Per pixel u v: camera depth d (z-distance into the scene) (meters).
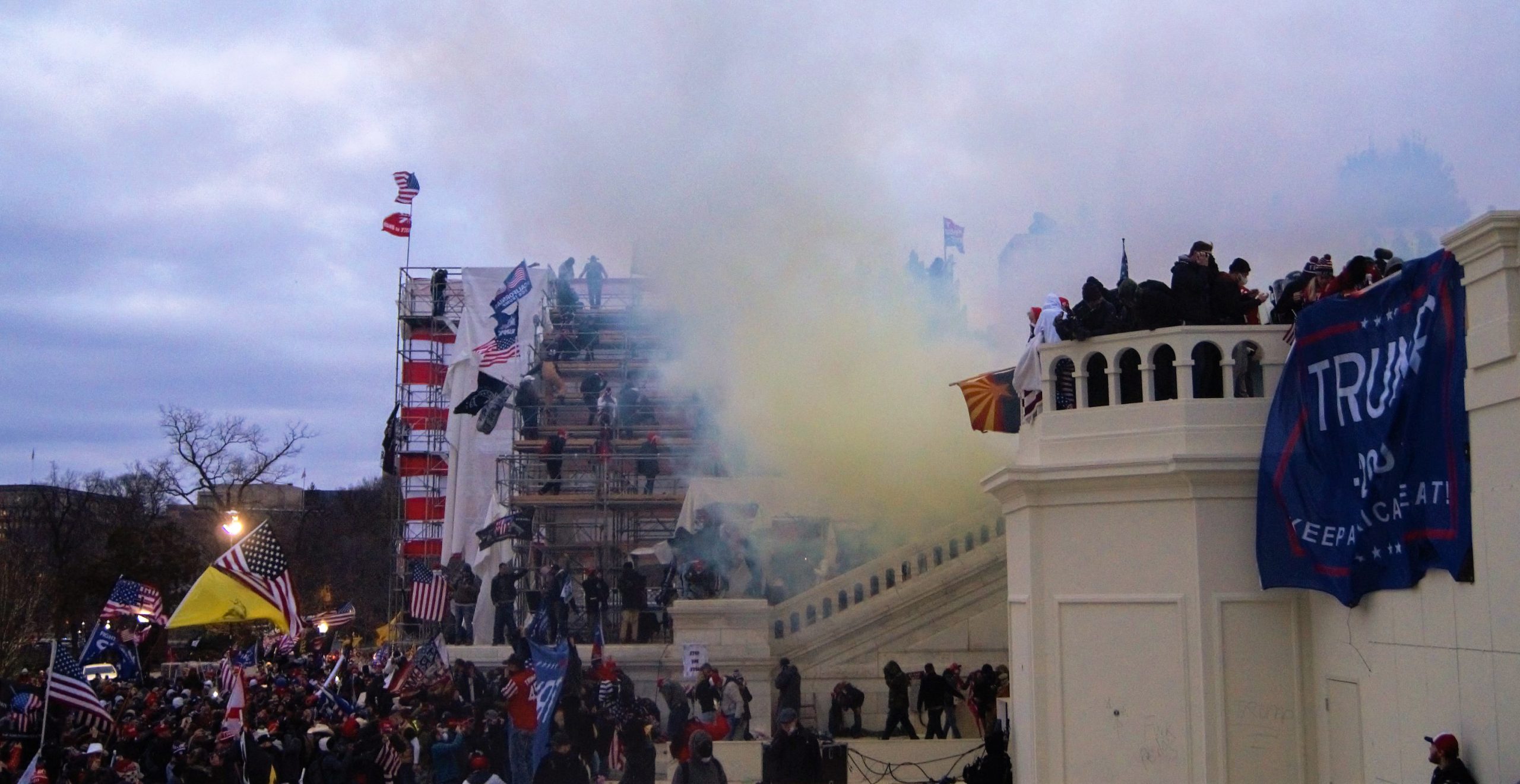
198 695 27.73
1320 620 14.25
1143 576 15.09
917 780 22.05
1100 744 15.16
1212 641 14.50
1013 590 17.03
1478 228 10.84
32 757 20.94
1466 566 11.34
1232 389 15.07
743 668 26.53
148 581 53.41
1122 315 16.08
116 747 20.17
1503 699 10.84
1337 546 13.24
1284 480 14.00
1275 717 14.38
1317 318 13.60
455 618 33.84
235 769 18.69
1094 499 15.53
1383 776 12.86
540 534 36.75
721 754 22.86
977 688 23.28
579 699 21.12
